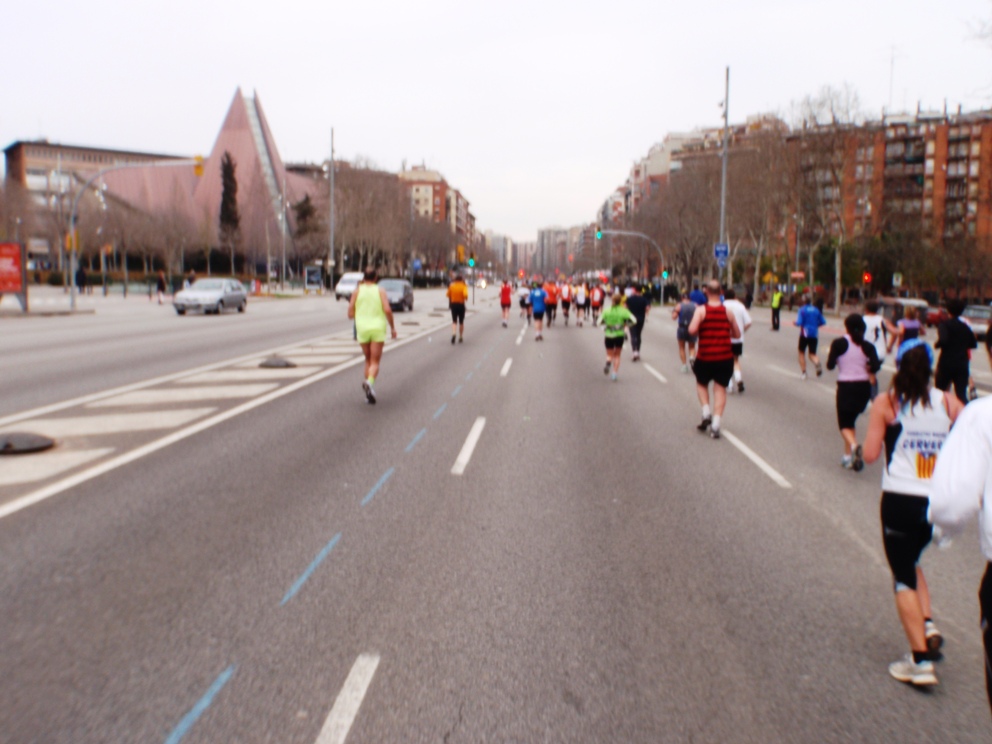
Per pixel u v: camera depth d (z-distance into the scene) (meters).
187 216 103.88
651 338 27.95
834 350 8.45
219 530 5.83
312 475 7.54
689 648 4.16
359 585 4.89
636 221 91.06
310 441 9.05
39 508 6.27
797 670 3.95
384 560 5.33
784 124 64.44
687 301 17.09
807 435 10.30
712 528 6.23
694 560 5.49
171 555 5.30
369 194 96.00
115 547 5.42
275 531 5.85
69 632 4.15
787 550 5.74
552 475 7.82
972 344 10.70
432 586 4.91
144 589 4.73
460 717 3.45
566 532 6.04
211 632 4.19
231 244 106.31
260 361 16.98
